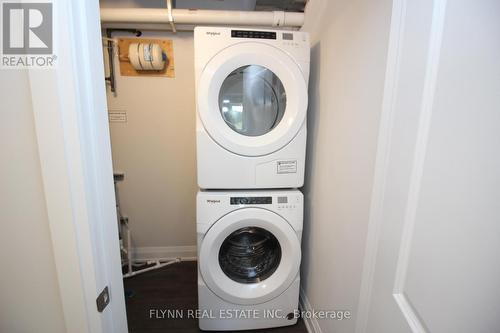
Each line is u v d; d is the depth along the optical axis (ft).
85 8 1.80
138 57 6.24
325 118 4.63
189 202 7.57
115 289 2.33
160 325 5.45
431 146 1.97
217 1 6.60
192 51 6.70
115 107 6.82
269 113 4.99
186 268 7.43
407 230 2.26
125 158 7.14
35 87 1.71
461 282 1.66
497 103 1.42
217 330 5.19
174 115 7.00
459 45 1.71
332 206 4.33
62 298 2.02
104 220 2.11
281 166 4.65
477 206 1.54
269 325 5.26
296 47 4.41
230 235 4.97
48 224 1.98
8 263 2.06
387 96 2.66
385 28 2.77
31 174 1.90
